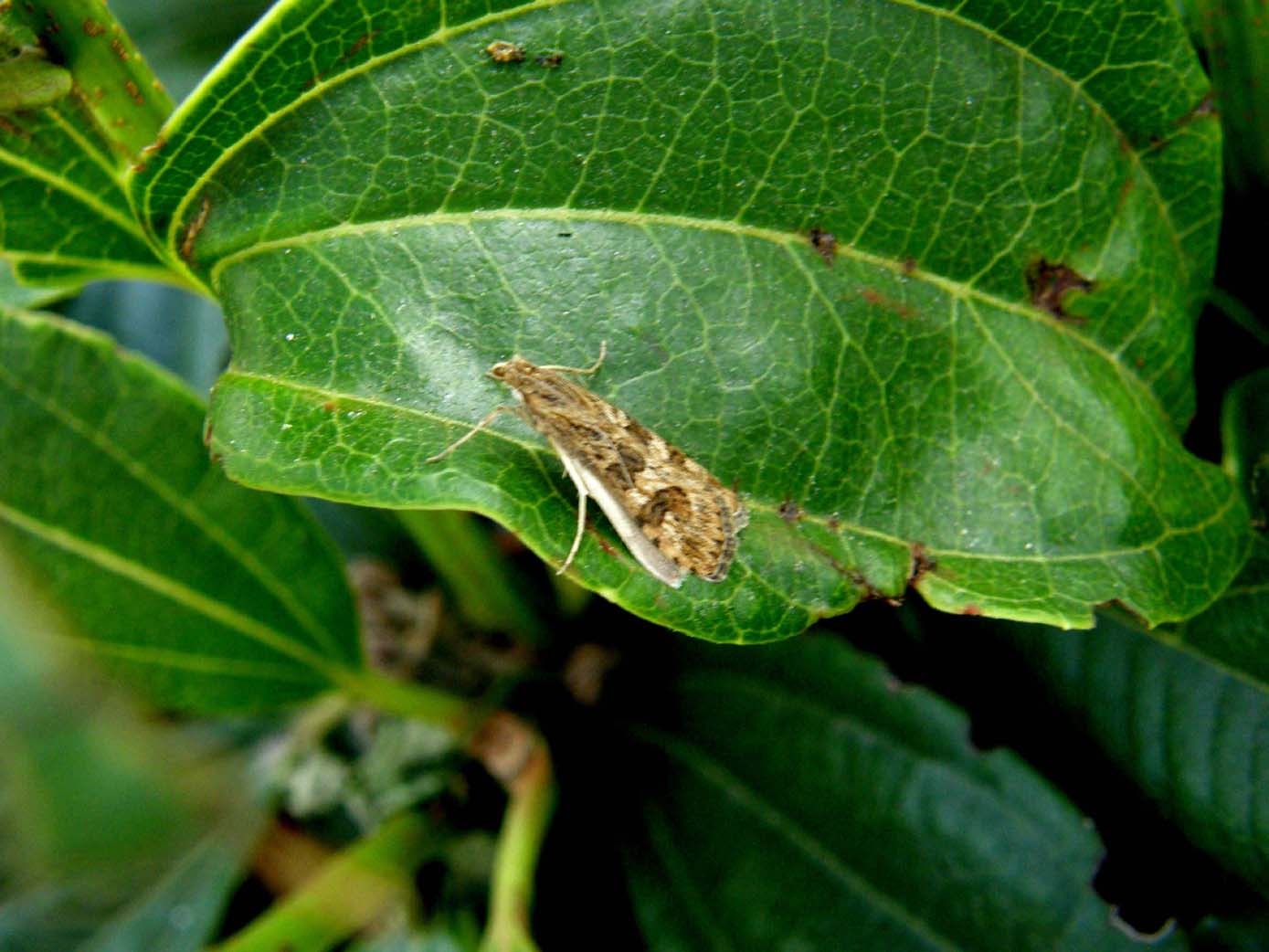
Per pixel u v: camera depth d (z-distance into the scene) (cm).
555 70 6
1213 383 8
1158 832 8
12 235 7
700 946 9
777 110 7
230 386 6
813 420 7
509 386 6
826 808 9
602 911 9
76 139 7
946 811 8
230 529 9
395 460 6
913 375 7
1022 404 7
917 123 7
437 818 10
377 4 6
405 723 10
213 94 6
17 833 8
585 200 7
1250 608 8
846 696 9
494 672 10
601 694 10
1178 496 7
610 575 6
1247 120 8
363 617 10
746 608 6
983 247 7
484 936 10
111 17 7
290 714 11
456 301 6
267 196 6
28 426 8
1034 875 8
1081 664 8
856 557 7
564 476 6
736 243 7
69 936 10
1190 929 8
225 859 10
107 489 9
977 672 8
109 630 9
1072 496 7
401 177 6
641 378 7
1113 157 7
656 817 9
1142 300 7
